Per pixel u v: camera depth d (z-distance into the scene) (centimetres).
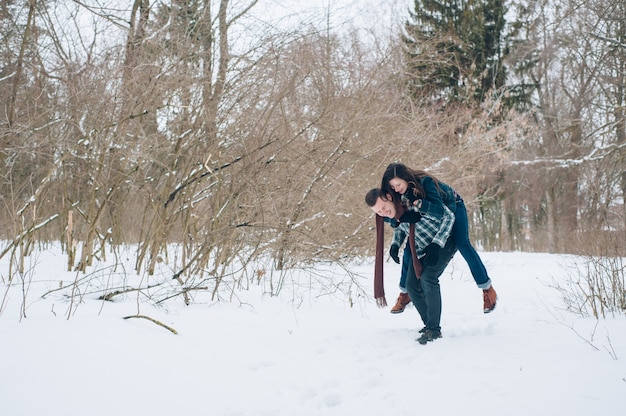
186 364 312
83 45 681
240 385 297
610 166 1590
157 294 483
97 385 260
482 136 1152
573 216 1900
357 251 804
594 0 1480
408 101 935
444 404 268
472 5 2217
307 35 642
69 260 563
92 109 580
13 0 670
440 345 387
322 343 397
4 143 588
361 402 284
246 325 428
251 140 580
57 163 541
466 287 706
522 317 482
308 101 657
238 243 570
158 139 593
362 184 758
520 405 255
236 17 624
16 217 501
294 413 268
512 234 2639
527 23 2198
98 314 383
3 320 341
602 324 410
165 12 670
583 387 269
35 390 244
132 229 726
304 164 616
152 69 577
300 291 588
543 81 2266
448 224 410
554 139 2036
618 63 1539
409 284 424
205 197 607
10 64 664
